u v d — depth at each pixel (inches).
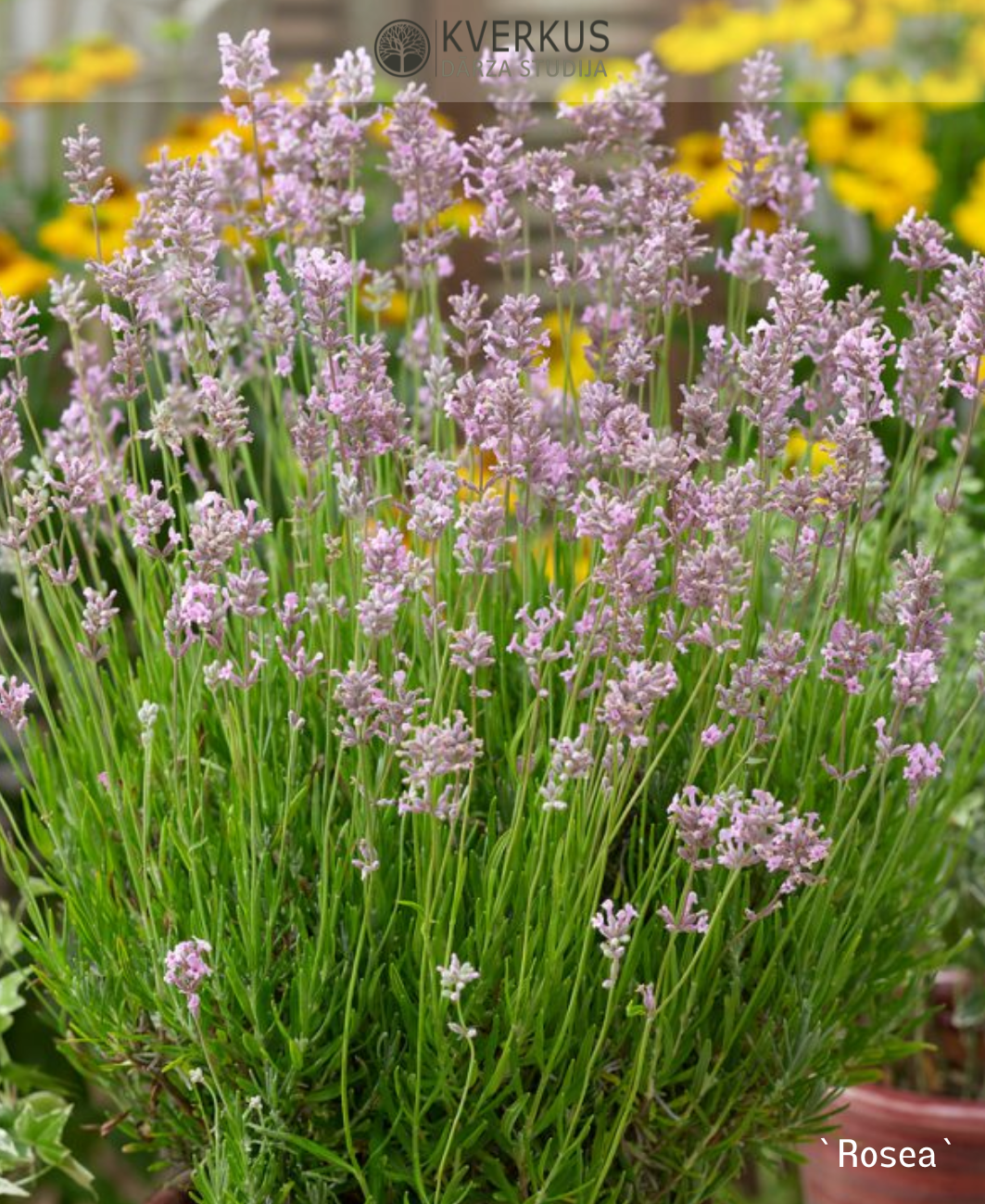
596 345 61.4
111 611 57.9
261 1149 58.0
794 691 58.9
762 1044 58.9
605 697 55.4
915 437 60.9
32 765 61.1
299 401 59.9
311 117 62.1
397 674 55.6
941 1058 74.3
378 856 58.3
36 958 61.4
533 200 60.9
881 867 61.3
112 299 74.7
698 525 56.9
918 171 102.4
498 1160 58.5
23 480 69.0
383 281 63.8
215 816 61.0
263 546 68.9
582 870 57.4
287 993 58.0
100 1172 79.0
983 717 64.1
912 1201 69.5
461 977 55.3
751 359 57.1
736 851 55.7
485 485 56.8
